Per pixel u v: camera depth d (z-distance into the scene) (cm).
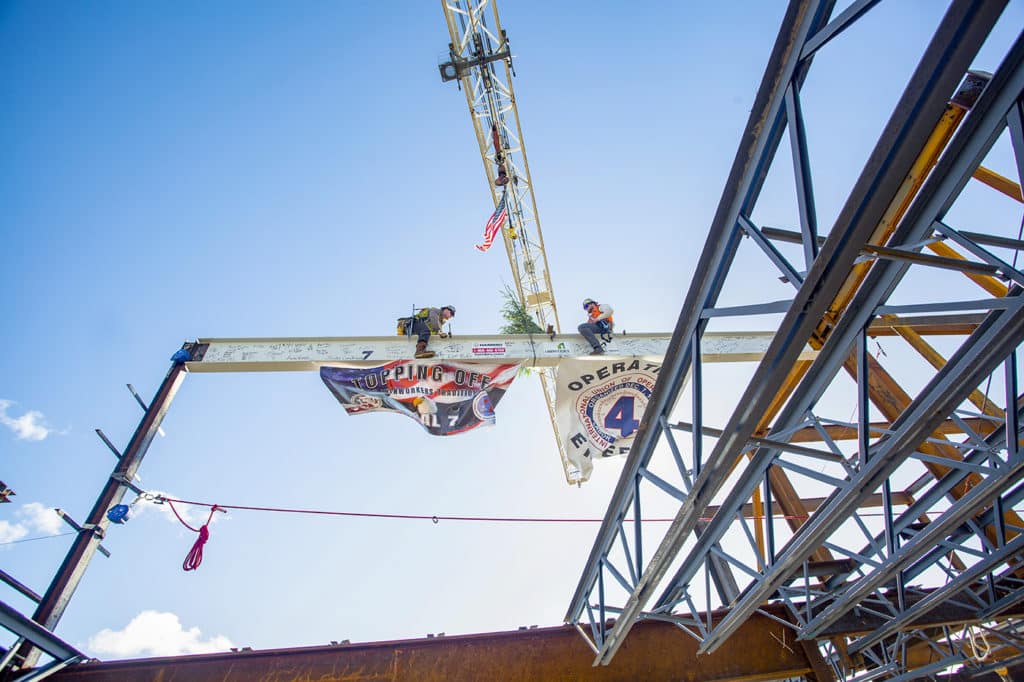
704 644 809
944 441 775
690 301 573
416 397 992
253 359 984
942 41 325
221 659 723
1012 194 880
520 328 1130
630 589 745
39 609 659
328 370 997
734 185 498
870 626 920
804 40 409
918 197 471
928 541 655
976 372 485
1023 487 802
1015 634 1023
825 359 587
